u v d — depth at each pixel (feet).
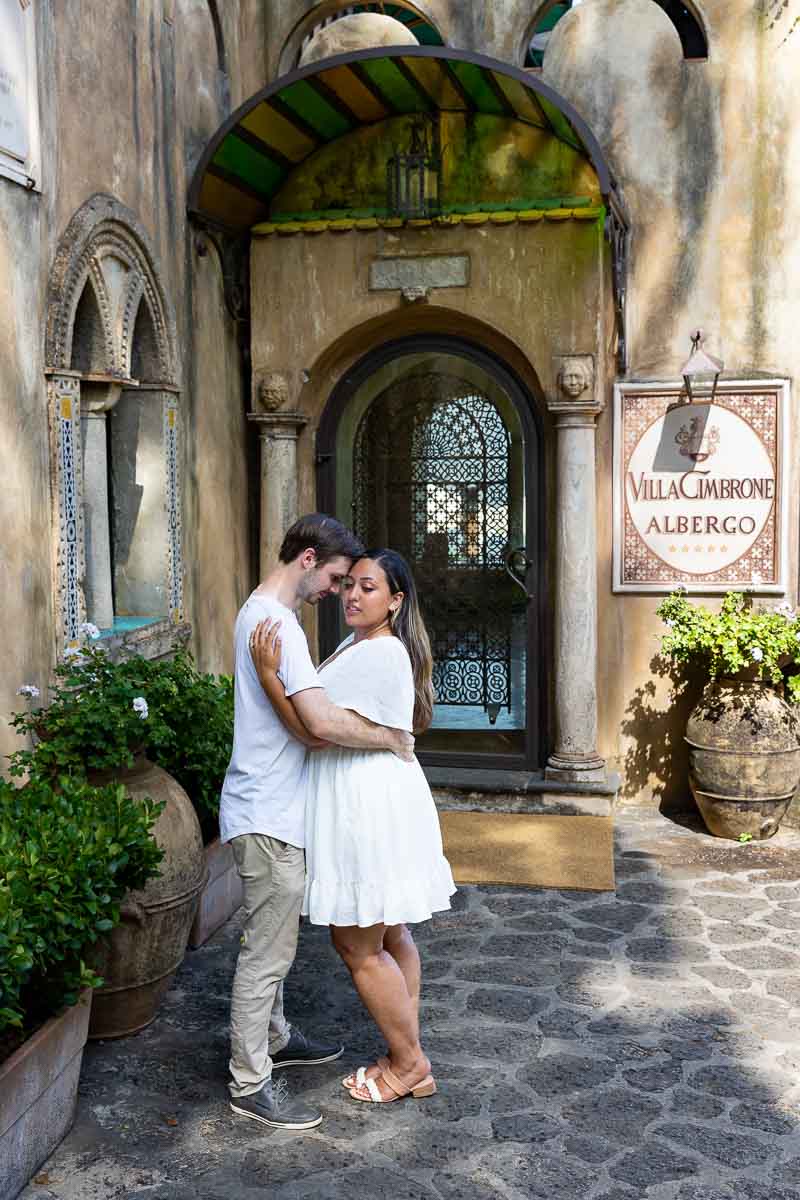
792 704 20.34
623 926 16.05
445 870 11.21
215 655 21.02
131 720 12.70
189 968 14.67
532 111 19.67
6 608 13.47
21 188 13.85
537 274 20.61
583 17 21.13
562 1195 9.97
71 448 14.94
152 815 11.61
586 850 19.07
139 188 17.49
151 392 18.39
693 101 20.88
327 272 21.35
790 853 19.17
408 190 20.42
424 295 20.92
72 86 15.26
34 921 9.71
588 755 21.31
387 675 10.69
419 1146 10.73
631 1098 11.53
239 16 22.08
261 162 20.42
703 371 20.43
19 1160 9.94
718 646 19.94
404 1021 11.37
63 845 10.39
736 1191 10.03
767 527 21.20
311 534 11.03
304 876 11.09
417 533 22.91
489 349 21.89
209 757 15.44
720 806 19.76
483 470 22.43
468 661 22.77
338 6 22.62
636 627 21.90
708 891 17.39
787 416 20.90
